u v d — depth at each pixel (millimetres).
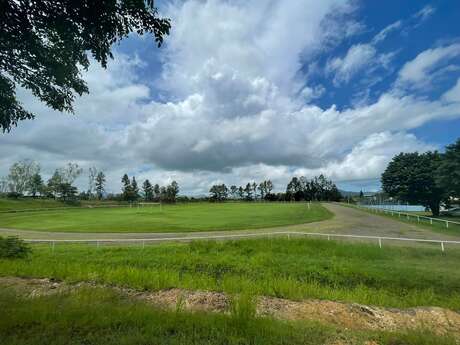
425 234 27109
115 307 5320
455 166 49500
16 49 5719
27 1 4965
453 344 4766
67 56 6008
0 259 12039
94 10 5070
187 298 6883
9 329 4312
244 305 5449
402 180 64312
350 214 51188
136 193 134625
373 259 17016
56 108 6828
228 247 19469
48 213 63469
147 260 15711
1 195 101625
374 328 5648
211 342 4184
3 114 6473
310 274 13742
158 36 5695
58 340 4020
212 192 164750
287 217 47562
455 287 11930
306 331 4672
